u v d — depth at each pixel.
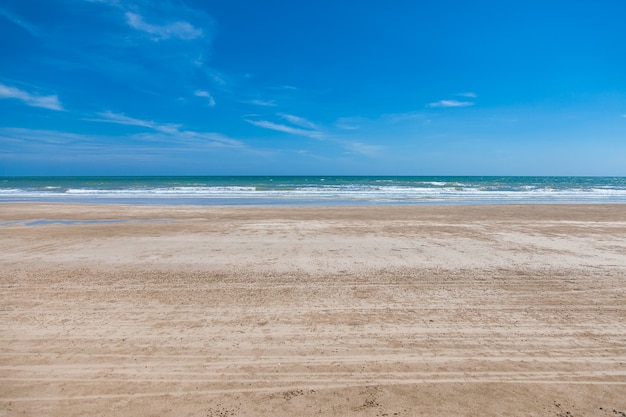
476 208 20.72
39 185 55.28
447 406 3.45
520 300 6.27
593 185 64.50
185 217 16.75
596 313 5.73
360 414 3.34
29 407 3.44
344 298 6.36
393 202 26.23
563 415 3.32
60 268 8.16
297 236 11.98
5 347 4.59
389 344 4.71
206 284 7.08
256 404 3.49
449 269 8.15
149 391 3.70
